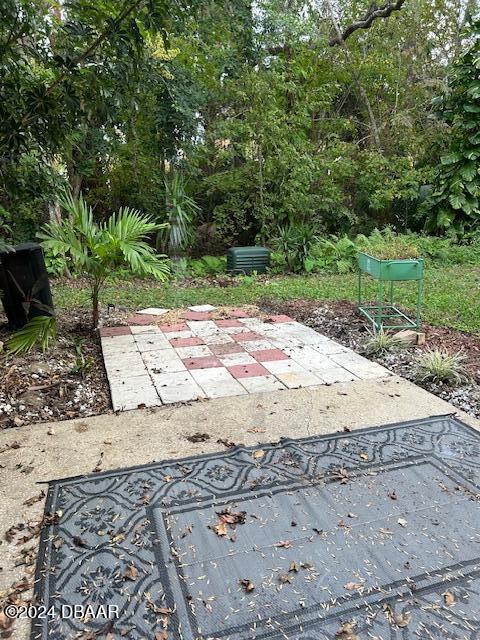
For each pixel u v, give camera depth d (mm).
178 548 1726
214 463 2271
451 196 8672
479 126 8453
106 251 4215
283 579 1587
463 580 1574
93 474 2193
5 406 2953
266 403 2947
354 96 9898
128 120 7031
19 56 3021
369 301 5609
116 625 1429
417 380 3330
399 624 1422
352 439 2484
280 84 7930
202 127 8180
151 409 2887
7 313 4230
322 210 9141
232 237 8969
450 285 6234
